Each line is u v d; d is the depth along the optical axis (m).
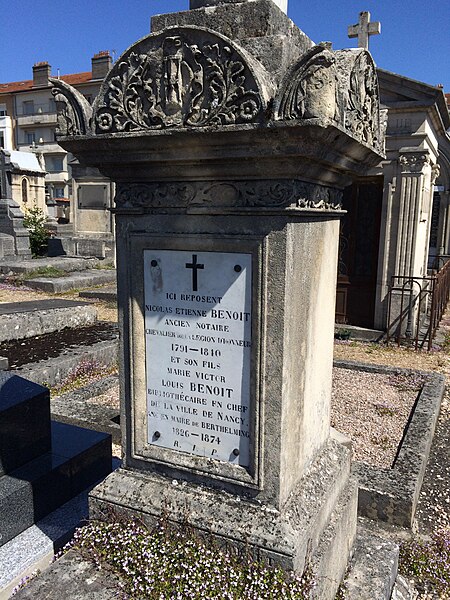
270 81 2.07
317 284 2.59
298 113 1.89
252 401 2.34
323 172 2.30
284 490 2.39
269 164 2.08
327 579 2.40
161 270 2.46
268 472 2.36
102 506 2.61
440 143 16.38
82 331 7.99
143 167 2.37
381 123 2.87
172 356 2.52
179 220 2.38
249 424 2.38
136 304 2.56
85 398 5.56
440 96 8.02
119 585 2.29
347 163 2.42
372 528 3.52
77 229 18.59
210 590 2.17
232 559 2.27
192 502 2.45
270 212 2.14
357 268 9.37
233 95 2.00
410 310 8.73
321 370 2.81
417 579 3.06
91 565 2.40
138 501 2.52
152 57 2.16
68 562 2.42
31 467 3.29
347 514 2.74
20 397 3.31
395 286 8.74
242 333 2.32
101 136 2.28
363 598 2.54
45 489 3.22
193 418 2.52
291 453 2.45
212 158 2.14
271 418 2.32
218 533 2.30
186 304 2.44
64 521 3.21
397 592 2.82
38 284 13.03
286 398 2.32
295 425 2.47
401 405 5.71
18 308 8.03
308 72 1.85
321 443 2.95
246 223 2.23
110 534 2.49
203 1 2.38
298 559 2.20
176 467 2.56
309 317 2.51
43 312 7.81
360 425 5.14
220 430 2.46
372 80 2.57
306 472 2.68
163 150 2.21
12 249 16.73
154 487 2.57
